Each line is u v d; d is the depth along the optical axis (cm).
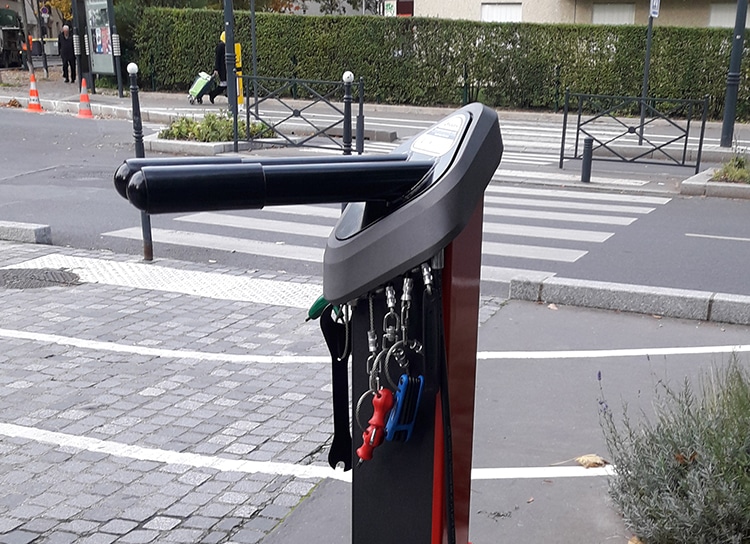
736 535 312
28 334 600
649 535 332
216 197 166
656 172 1443
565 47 2408
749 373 441
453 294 190
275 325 632
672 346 588
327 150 1593
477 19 2905
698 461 330
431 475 196
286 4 3719
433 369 188
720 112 2311
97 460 419
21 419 464
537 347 585
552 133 2022
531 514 369
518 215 1070
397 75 2581
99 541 348
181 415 473
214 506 377
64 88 2830
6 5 4203
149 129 1898
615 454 413
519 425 462
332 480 402
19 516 366
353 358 205
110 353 566
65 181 1263
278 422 466
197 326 626
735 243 919
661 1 2672
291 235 952
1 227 890
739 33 1486
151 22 2748
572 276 779
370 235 181
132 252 867
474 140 184
